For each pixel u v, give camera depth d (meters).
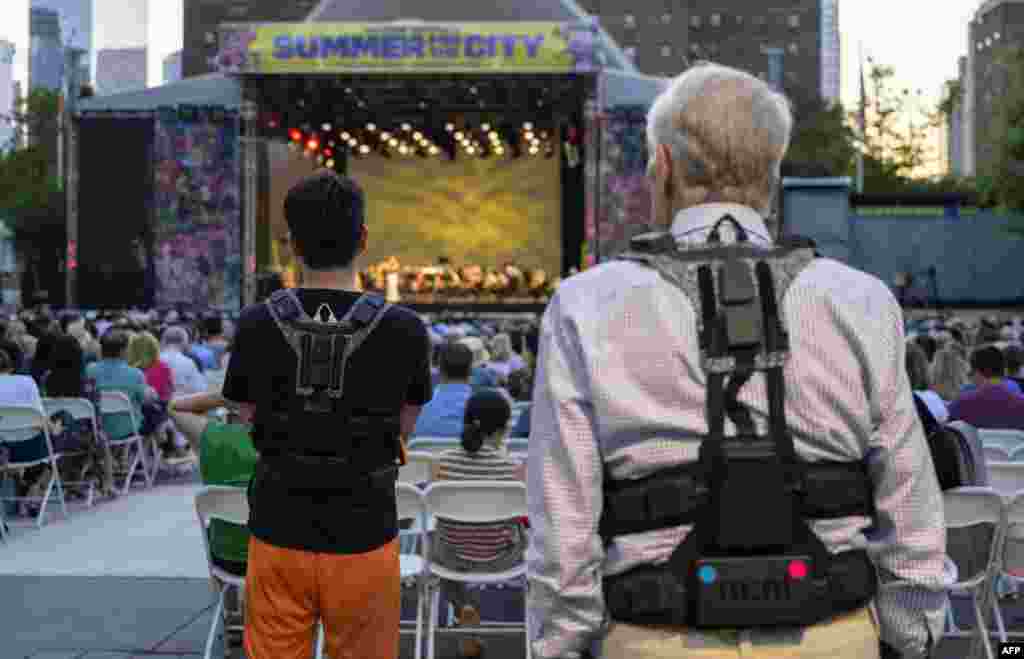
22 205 45.81
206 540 4.52
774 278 1.68
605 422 1.63
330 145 36.62
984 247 32.72
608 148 30.70
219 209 31.02
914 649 1.70
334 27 29.22
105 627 5.45
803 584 1.58
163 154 31.11
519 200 37.28
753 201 1.83
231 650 5.07
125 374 9.63
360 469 2.66
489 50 29.00
